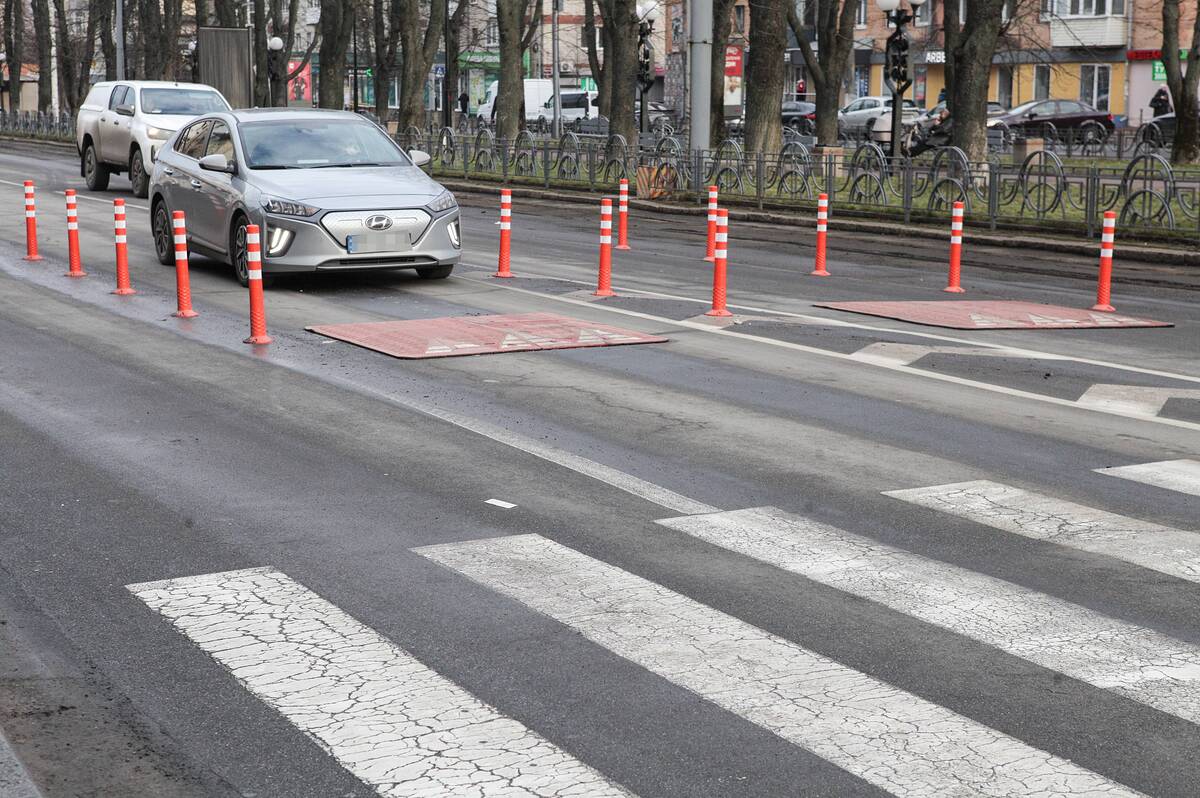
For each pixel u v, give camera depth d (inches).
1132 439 395.5
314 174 699.4
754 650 238.1
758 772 193.5
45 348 523.5
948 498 332.8
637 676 226.8
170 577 274.7
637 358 513.7
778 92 1482.5
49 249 851.4
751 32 1481.3
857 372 491.8
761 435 394.9
